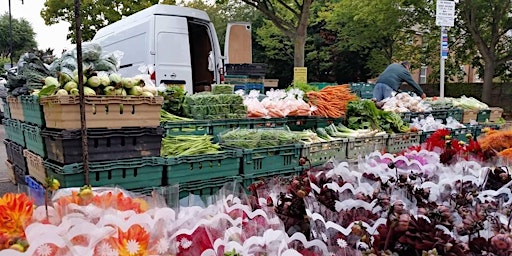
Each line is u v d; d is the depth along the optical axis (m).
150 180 2.60
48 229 1.04
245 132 3.27
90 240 1.09
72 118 2.34
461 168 2.02
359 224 1.34
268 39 17.38
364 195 1.64
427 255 1.12
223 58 7.25
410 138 4.35
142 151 2.57
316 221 1.44
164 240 1.22
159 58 6.03
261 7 9.56
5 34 27.09
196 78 7.78
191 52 7.84
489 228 1.40
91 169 2.35
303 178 1.69
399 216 1.25
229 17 20.03
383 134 4.09
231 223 1.37
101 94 2.47
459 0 11.77
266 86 12.77
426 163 2.19
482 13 11.80
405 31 14.37
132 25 6.62
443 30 6.68
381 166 2.01
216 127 3.42
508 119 12.70
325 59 18.11
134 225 1.17
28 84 3.28
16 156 3.70
